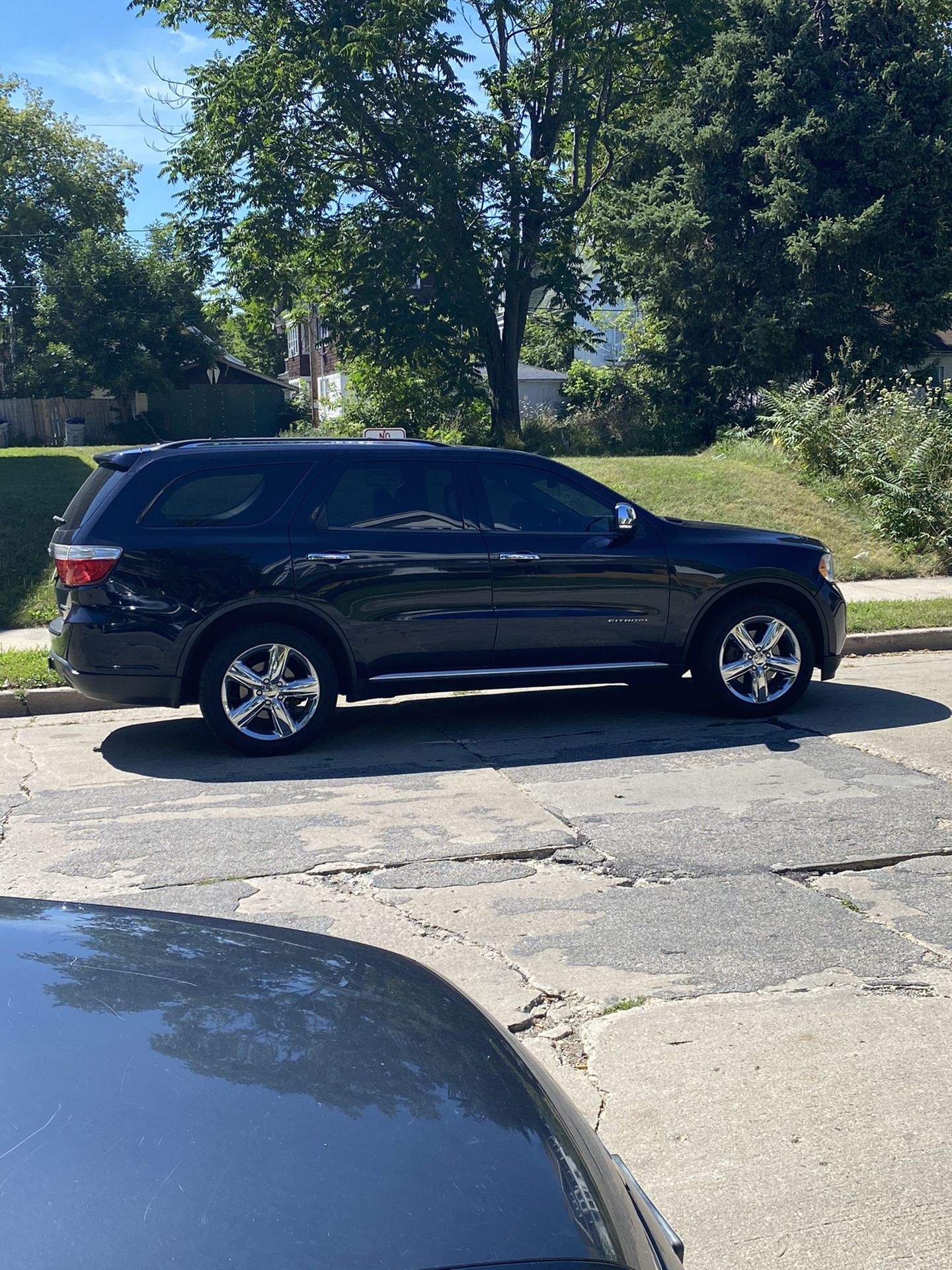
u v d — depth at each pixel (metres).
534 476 7.92
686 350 29.64
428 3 26.95
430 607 7.50
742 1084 3.46
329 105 27.41
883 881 5.06
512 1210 1.51
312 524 7.39
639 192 29.12
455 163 28.25
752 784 6.53
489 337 31.36
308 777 6.88
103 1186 1.39
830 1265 2.69
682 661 8.09
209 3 28.53
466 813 6.08
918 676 9.78
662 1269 1.69
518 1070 1.97
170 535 7.16
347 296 30.42
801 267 26.84
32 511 14.77
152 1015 1.83
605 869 5.23
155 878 5.16
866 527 16.02
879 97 27.03
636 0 28.61
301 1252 1.34
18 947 2.07
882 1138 3.19
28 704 8.87
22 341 55.72
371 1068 1.78
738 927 4.59
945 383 24.78
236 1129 1.54
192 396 48.31
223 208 29.39
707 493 16.83
